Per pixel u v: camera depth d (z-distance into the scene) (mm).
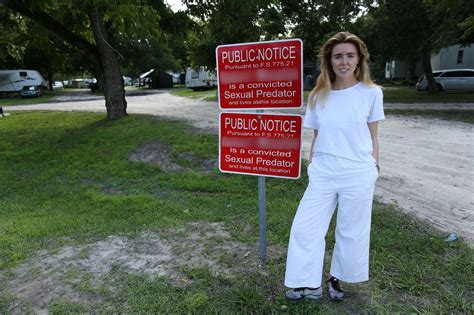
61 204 5348
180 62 61281
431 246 3570
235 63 3051
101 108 20078
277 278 3121
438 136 9406
